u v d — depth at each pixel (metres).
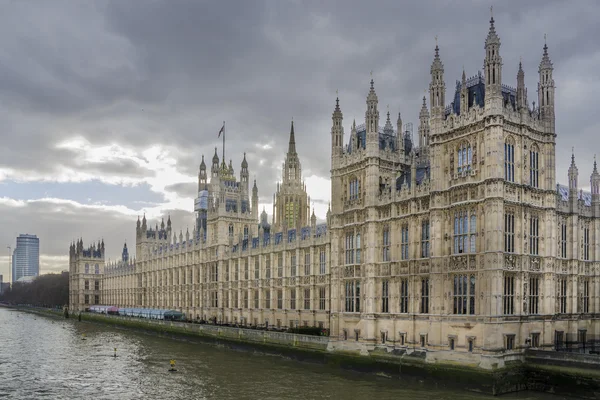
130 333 149.88
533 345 61.12
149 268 195.75
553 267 63.62
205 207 194.12
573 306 67.25
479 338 58.44
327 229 100.31
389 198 72.06
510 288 59.66
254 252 126.56
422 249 67.19
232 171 182.62
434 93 66.19
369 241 73.50
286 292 112.31
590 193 80.19
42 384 71.75
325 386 65.31
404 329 68.06
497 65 59.78
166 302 179.12
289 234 125.81
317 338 82.88
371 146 74.88
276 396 61.12
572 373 55.03
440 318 62.88
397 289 69.81
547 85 65.38
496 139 58.97
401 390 61.41
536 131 64.06
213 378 73.06
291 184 179.75
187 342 122.81
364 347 72.31
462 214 62.22
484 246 58.91
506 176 60.38
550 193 64.00
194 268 158.75
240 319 130.62
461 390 59.16
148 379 73.62
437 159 65.19
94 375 77.69
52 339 131.25
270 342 93.81
